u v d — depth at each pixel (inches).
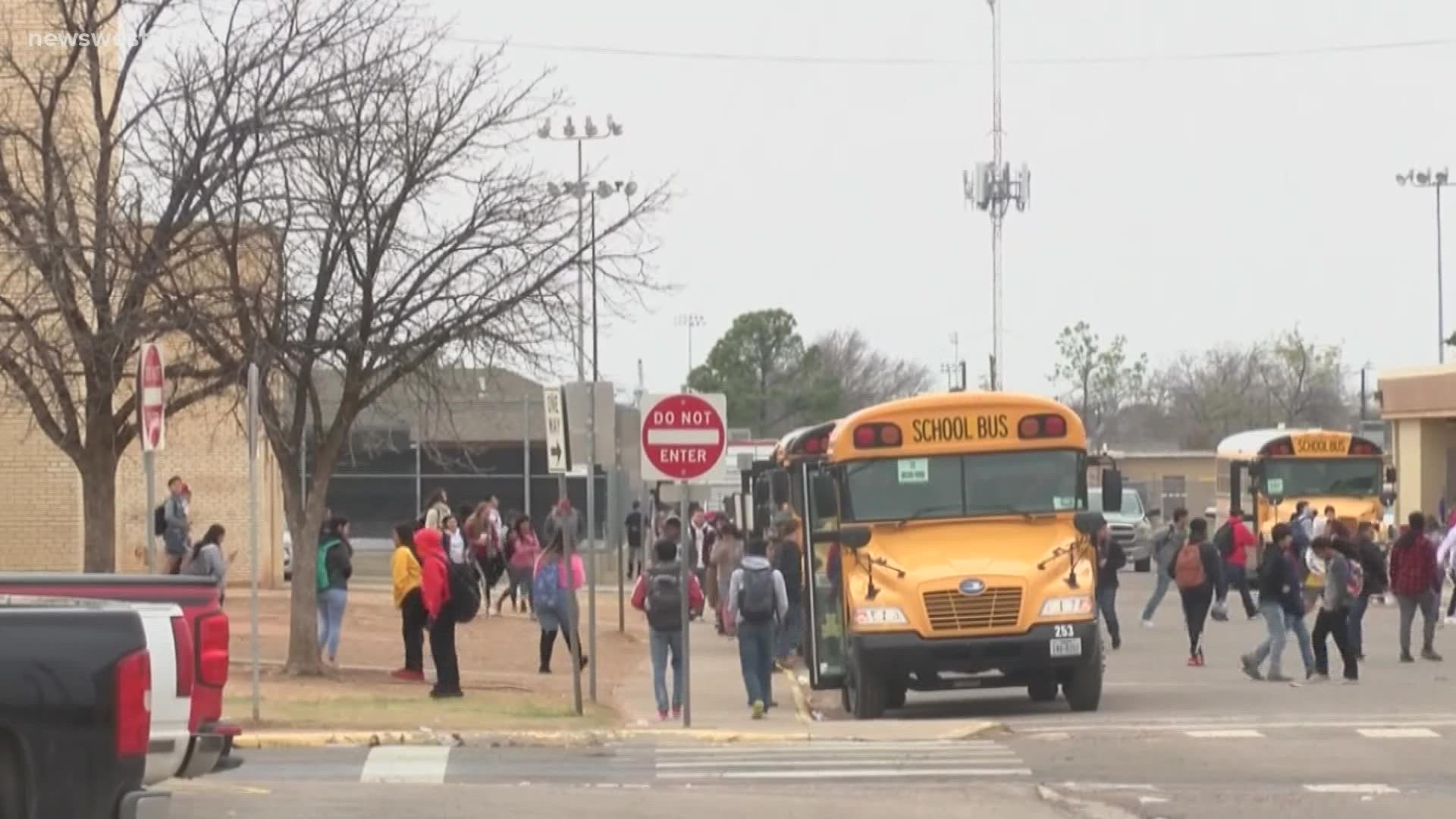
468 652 2635.3
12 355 2014.0
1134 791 1259.8
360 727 1628.9
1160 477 7386.8
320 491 2148.1
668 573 1830.7
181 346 2297.0
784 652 2411.4
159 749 842.2
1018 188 5073.8
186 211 1963.6
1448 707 1851.6
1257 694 2017.7
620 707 1964.8
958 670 1768.0
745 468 3474.4
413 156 2048.5
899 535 1829.5
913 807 1198.3
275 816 1131.9
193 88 1964.8
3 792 751.1
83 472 2033.7
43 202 1961.1
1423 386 5354.3
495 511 3506.4
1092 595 1796.3
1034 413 1850.4
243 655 2468.0
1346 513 4138.8
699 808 1186.6
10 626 749.9
